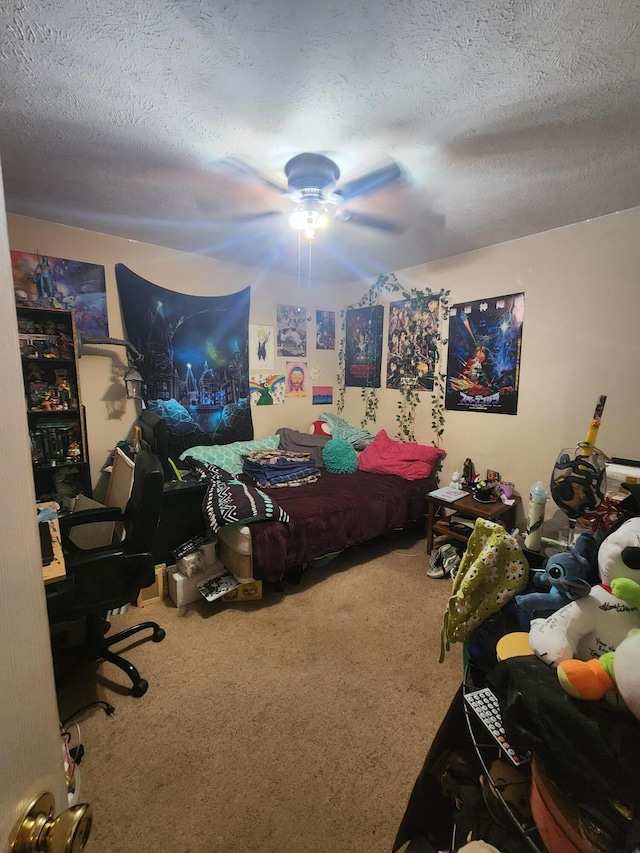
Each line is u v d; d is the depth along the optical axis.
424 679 1.76
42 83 1.23
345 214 2.19
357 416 4.05
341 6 0.97
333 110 1.37
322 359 4.09
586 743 0.75
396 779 1.33
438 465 3.32
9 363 0.39
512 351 2.76
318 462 3.54
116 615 2.19
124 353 2.81
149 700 1.63
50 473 2.39
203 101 1.33
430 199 2.06
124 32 1.04
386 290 3.66
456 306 3.09
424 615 2.22
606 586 0.97
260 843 1.14
